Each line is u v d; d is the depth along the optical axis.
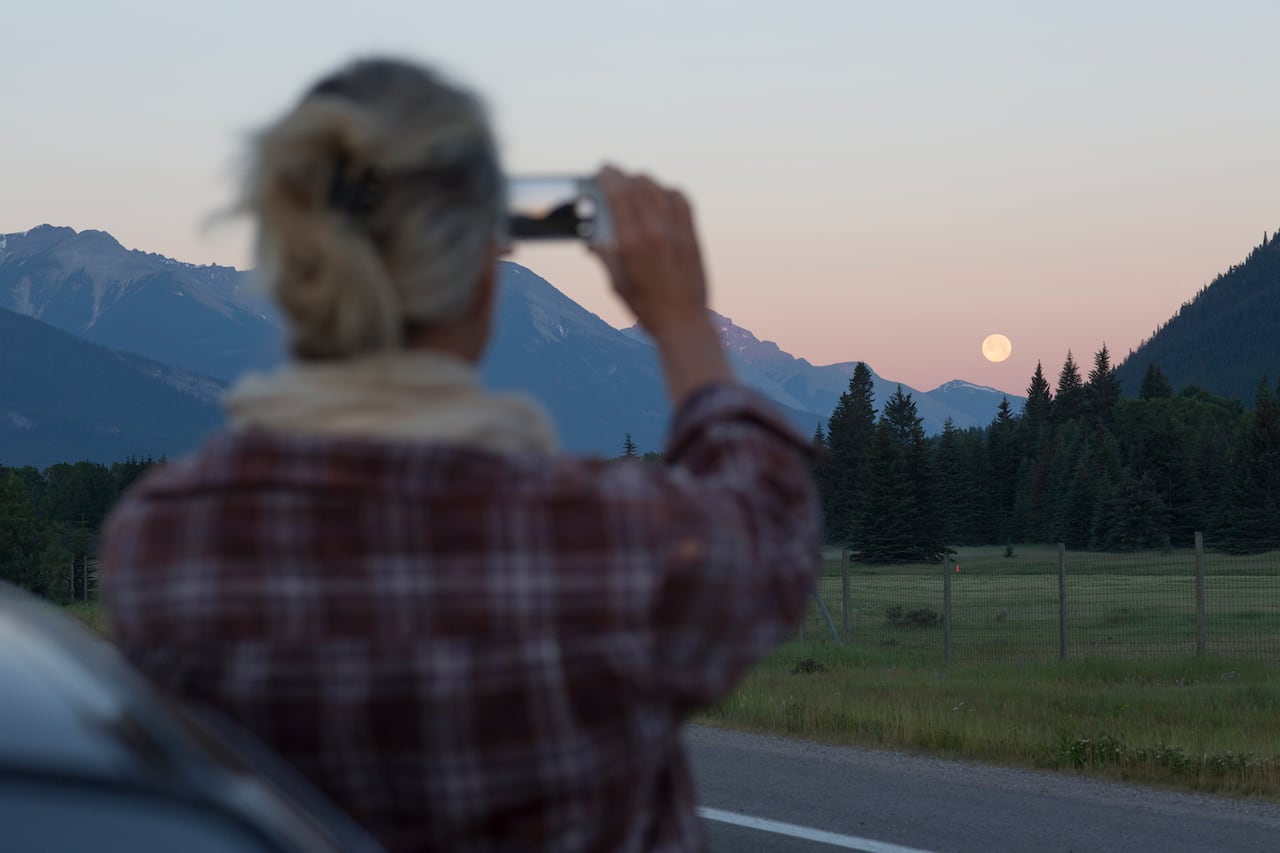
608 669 1.52
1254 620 54.38
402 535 1.51
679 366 1.77
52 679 1.46
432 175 1.63
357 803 1.52
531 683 1.50
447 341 1.73
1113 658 33.38
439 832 1.52
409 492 1.51
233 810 1.33
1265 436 161.00
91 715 1.38
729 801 11.01
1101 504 175.75
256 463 1.53
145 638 1.56
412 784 1.50
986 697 19.91
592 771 1.52
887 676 26.81
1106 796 11.34
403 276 1.61
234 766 1.44
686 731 15.34
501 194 1.71
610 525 1.54
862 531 150.62
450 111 1.65
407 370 1.61
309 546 1.50
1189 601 67.62
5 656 1.50
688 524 1.57
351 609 1.49
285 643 1.49
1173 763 12.49
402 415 1.59
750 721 15.98
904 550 147.75
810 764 12.95
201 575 1.52
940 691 21.48
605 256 1.78
